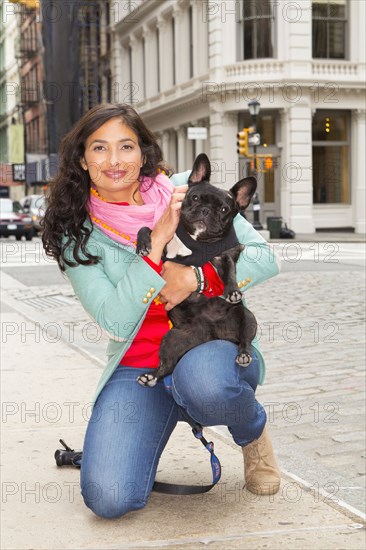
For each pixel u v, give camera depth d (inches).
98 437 129.3
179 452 168.1
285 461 169.0
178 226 126.8
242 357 125.7
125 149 129.6
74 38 844.0
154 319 135.0
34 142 1836.9
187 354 128.6
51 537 125.6
